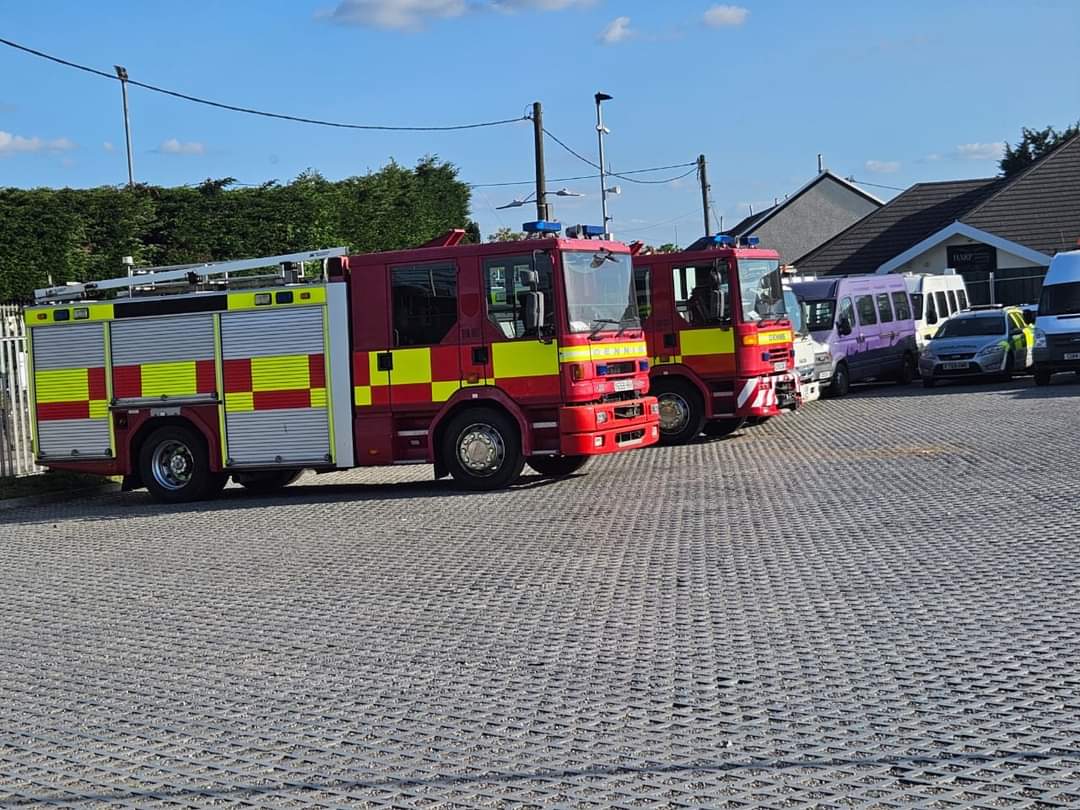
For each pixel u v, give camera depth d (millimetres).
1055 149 44031
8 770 6059
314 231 32656
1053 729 5598
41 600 10453
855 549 10102
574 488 15250
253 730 6430
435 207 39438
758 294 20438
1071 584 8406
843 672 6707
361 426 15953
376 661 7645
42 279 27688
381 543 12102
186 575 11117
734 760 5465
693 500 13469
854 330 29188
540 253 15156
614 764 5523
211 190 31328
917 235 46281
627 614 8398
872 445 17641
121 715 6879
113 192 29297
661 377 20359
